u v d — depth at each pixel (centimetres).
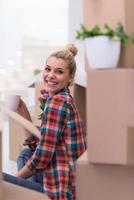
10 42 340
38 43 336
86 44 117
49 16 333
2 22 341
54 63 182
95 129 118
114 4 120
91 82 117
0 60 338
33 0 337
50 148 168
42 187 172
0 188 132
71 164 172
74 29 302
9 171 217
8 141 237
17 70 332
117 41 113
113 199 126
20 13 340
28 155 198
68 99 173
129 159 115
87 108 118
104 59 114
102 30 123
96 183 127
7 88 294
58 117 169
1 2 340
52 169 172
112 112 114
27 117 226
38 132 186
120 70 112
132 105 111
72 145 173
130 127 114
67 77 183
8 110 205
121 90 113
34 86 246
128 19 118
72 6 303
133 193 124
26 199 138
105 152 117
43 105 201
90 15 128
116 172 125
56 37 332
